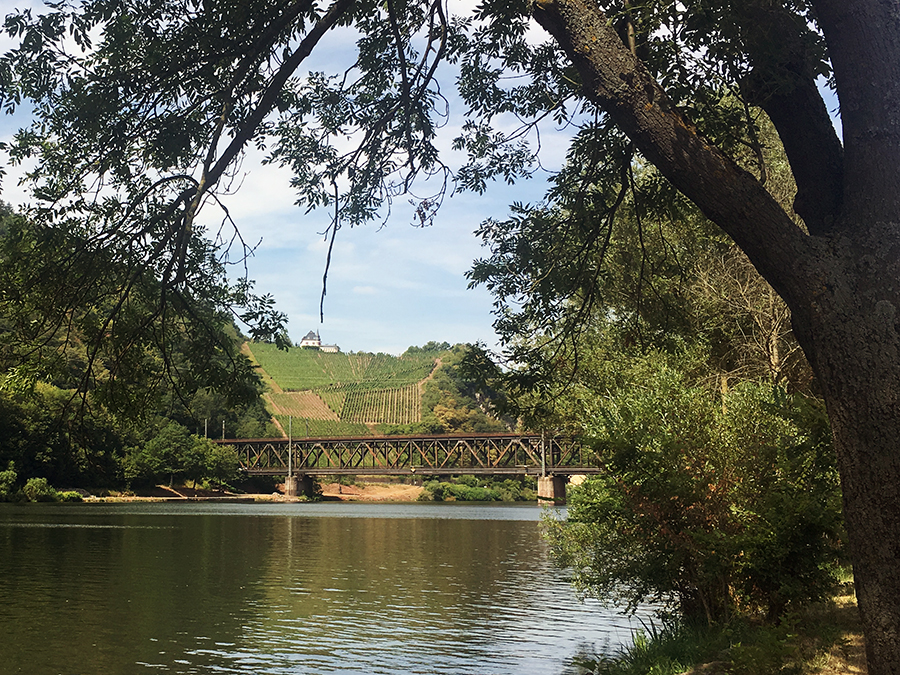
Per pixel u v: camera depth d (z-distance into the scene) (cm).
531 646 1709
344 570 3155
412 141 898
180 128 786
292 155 974
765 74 626
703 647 1124
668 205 990
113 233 784
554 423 1841
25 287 794
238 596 2409
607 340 1784
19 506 8500
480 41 988
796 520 1108
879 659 470
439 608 2230
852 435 490
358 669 1509
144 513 7738
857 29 532
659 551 1330
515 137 977
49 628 1861
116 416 881
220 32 800
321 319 759
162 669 1506
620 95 570
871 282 497
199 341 920
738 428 1230
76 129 774
